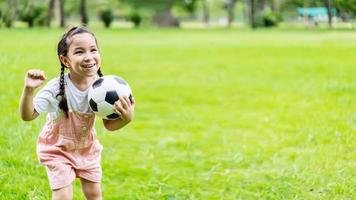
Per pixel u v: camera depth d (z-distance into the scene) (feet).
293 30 150.51
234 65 59.98
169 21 191.11
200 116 32.94
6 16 138.41
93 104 14.12
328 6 154.92
